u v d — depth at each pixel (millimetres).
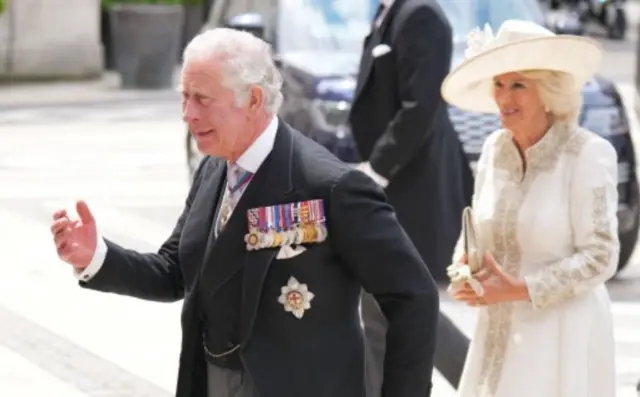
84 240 15289
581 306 17969
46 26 84000
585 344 17922
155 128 63594
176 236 16172
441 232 25062
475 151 32219
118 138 60281
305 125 33562
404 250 14617
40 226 41688
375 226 14531
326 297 14609
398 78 24734
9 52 83312
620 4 111062
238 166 14766
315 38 37125
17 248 38812
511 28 18344
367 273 14594
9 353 29078
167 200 45750
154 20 79375
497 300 17828
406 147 24469
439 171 25078
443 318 24031
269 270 14523
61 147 57500
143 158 54625
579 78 17938
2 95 77000
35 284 34938
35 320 31656
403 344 14742
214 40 14398
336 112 33031
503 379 18141
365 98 25250
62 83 84000
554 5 104500
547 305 17844
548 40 17547
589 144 17906
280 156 14695
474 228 18094
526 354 17984
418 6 24562
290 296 14484
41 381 27156
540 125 18203
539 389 17891
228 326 14797
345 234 14484
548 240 17953
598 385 18188
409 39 24469
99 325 31391
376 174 24797
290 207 14500
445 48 24547
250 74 14344
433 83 24422
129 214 43281
